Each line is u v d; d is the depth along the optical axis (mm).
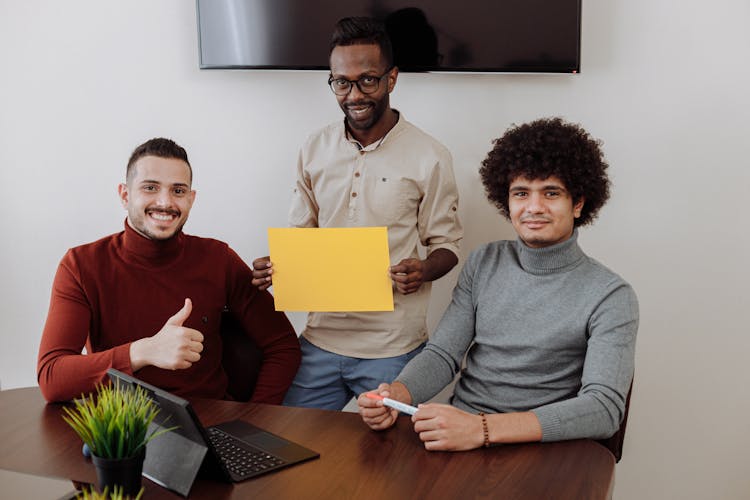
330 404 2055
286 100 2303
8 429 1437
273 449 1335
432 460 1297
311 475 1247
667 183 2127
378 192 1924
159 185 1721
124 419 1091
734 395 2182
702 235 2131
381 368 1960
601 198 1600
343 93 1860
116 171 2455
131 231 1757
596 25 2096
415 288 1805
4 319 2605
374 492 1188
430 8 2119
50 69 2443
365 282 1724
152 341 1527
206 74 2342
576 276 1545
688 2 2037
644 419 2250
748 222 2100
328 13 2174
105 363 1539
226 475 1217
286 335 1906
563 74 2127
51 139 2480
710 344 2176
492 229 2232
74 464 1291
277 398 1856
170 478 1212
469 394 1631
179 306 1792
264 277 1783
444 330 1686
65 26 2408
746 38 2021
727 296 2145
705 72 2059
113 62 2398
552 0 2055
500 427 1345
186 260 1814
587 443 1357
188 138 2393
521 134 1576
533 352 1549
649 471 2273
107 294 1752
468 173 2227
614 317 1472
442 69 2145
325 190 1990
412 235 1976
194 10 2312
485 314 1637
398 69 2145
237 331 1911
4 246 2572
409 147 1933
